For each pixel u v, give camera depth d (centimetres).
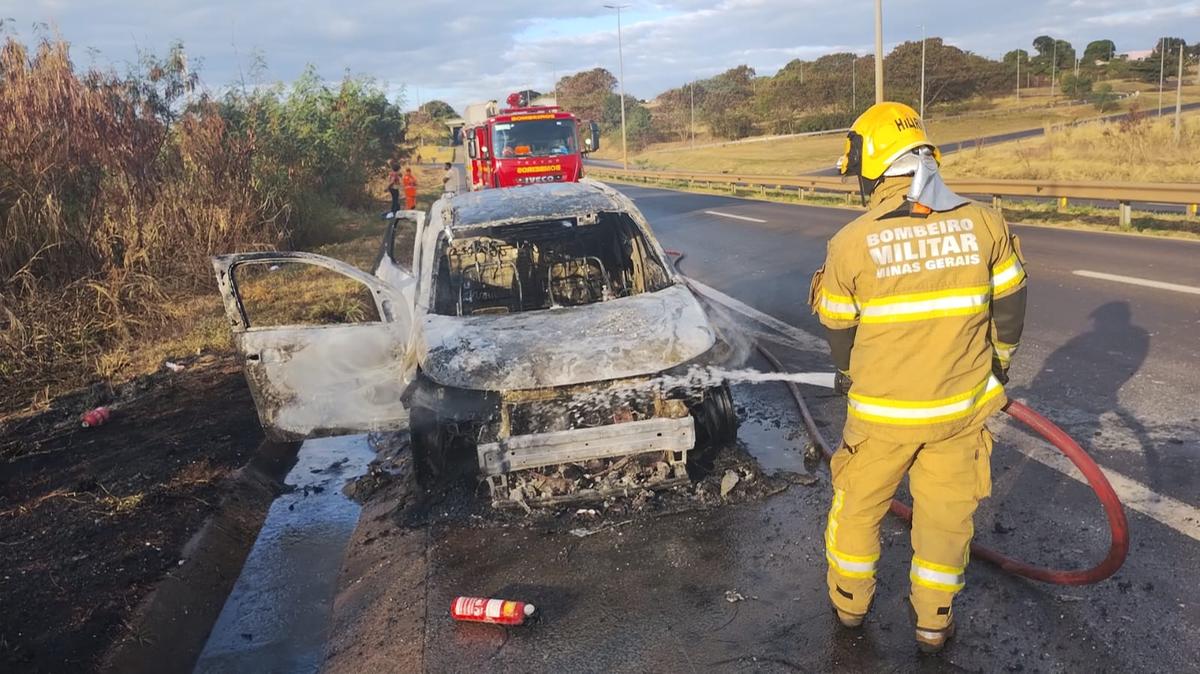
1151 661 284
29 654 333
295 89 2386
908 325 264
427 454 467
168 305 938
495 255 611
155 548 421
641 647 318
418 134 8794
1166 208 1582
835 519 303
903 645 305
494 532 421
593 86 11000
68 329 818
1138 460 438
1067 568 343
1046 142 3203
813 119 7088
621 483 445
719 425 484
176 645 362
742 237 1463
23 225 891
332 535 462
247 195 1260
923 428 269
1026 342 671
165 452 555
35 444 585
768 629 322
